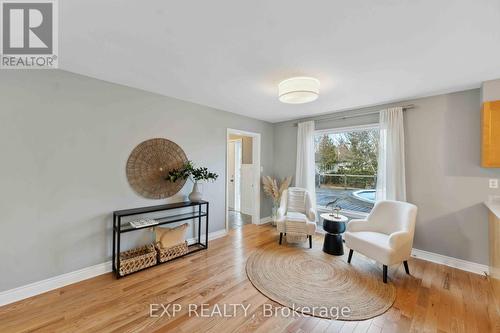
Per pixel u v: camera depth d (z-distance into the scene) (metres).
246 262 2.75
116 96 2.54
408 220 2.48
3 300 1.88
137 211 2.55
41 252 2.07
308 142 4.11
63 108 2.18
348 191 3.83
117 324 1.67
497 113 2.28
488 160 2.31
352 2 1.24
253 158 4.61
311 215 3.48
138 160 2.73
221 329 1.63
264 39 1.64
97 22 1.44
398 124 3.04
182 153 3.19
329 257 2.92
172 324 1.68
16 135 1.93
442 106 2.79
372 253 2.42
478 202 2.54
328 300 1.99
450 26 1.45
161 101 2.94
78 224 2.28
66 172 2.21
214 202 3.66
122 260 2.38
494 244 2.17
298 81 2.23
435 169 2.83
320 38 1.62
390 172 3.09
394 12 1.32
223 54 1.87
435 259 2.80
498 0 1.21
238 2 1.25
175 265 2.64
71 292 2.07
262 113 3.97
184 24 1.46
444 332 1.63
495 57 1.86
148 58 1.94
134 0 1.23
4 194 1.89
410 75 2.24
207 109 3.51
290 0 1.23
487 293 2.11
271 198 4.86
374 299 2.01
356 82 2.44
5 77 1.89
